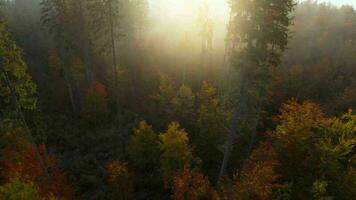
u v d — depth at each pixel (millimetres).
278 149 19469
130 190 26547
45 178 24750
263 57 19188
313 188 16641
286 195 17109
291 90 41656
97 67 50594
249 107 24609
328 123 18953
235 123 22047
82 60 46938
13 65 22125
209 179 28094
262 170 16719
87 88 43031
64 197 23922
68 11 38094
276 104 38062
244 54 19203
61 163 34094
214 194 19438
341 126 18438
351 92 36938
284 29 18797
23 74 22922
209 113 30391
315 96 42562
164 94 39781
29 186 16891
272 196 17156
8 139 24703
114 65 32531
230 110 29062
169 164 25828
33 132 36031
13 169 23016
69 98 45812
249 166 19578
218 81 45125
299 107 20078
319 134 18891
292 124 18828
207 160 30281
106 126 40250
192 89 48156
